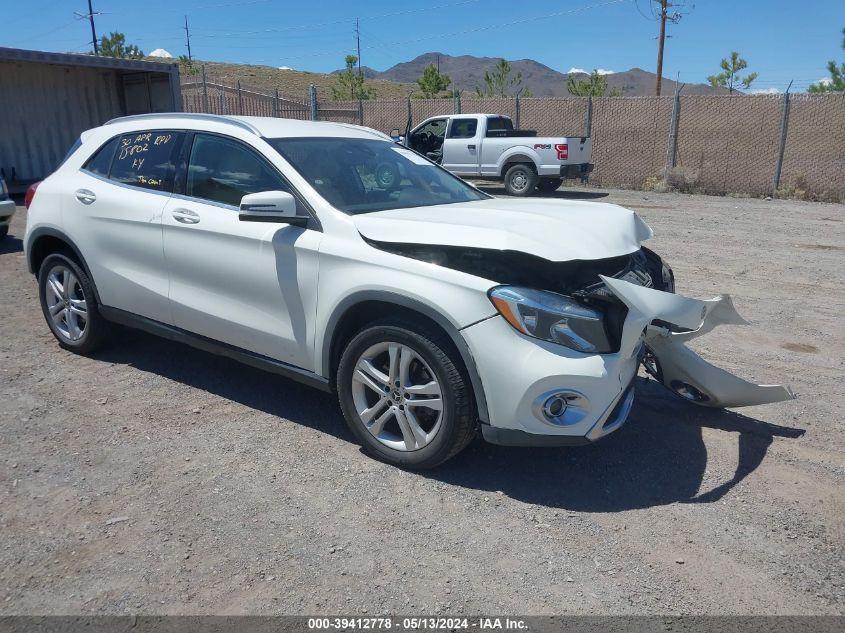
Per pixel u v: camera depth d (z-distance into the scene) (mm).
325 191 3932
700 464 3816
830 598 2752
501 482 3574
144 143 4758
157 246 4449
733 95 17453
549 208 4141
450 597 2709
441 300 3316
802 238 10883
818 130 16547
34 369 4953
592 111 19594
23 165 15906
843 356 5555
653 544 3078
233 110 26516
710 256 9398
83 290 5004
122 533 3064
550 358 3201
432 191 4559
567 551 3014
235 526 3135
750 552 3037
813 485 3607
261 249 3945
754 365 5344
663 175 18500
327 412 4375
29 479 3484
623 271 3633
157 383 4770
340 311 3652
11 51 13852
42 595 2668
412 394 3527
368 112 23094
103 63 15578
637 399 4688
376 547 3008
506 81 34031
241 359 4230
